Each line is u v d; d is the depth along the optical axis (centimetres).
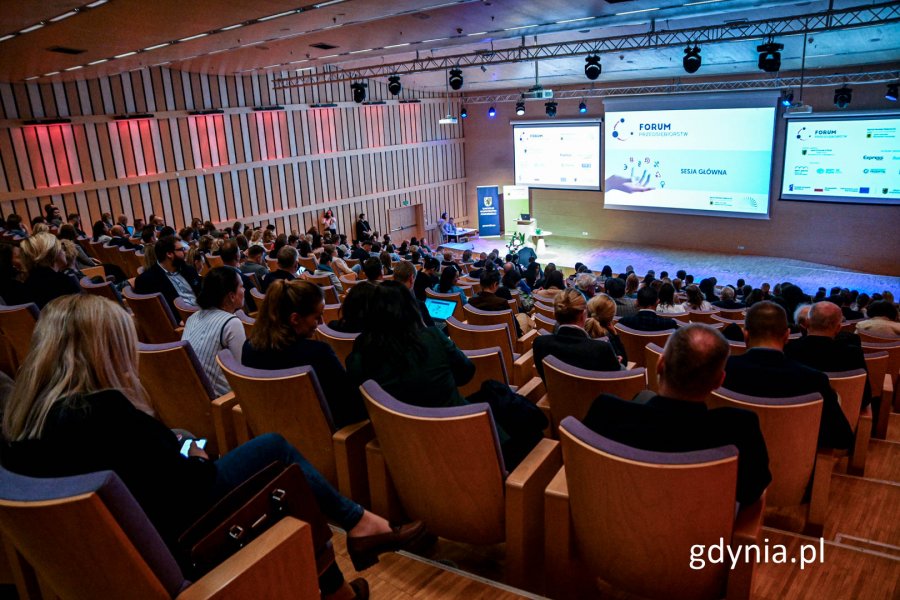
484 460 230
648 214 2227
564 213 2444
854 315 844
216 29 1147
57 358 159
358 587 224
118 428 159
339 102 2317
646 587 209
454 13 1180
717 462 178
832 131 1741
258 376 259
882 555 289
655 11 1182
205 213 1988
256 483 179
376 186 2495
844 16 1288
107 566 139
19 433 157
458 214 2839
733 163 1931
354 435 276
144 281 547
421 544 276
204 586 147
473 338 454
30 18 888
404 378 257
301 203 2258
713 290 1324
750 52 1580
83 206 1698
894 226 1733
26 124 1542
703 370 196
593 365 344
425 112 2620
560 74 2069
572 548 231
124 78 1742
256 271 750
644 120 2089
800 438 276
